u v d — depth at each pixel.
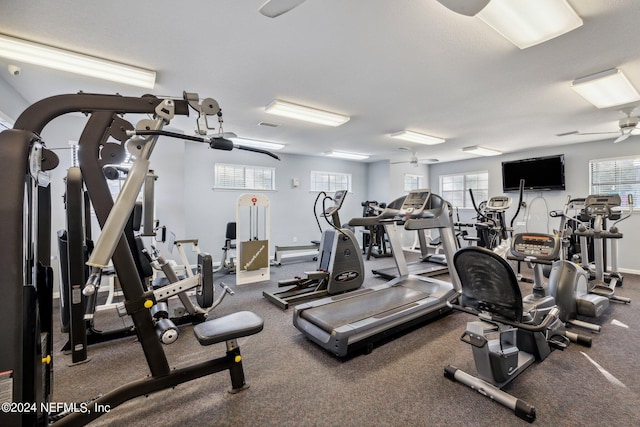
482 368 1.96
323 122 4.08
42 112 1.36
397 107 3.59
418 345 2.64
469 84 2.91
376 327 2.56
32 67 2.50
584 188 5.65
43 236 1.56
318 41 2.14
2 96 2.73
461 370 2.18
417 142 5.56
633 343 2.61
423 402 1.87
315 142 5.67
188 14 1.82
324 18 1.87
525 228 6.44
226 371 2.23
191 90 3.03
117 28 1.96
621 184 5.25
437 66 2.53
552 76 2.72
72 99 1.42
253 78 2.76
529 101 3.38
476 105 3.53
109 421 1.71
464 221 7.81
